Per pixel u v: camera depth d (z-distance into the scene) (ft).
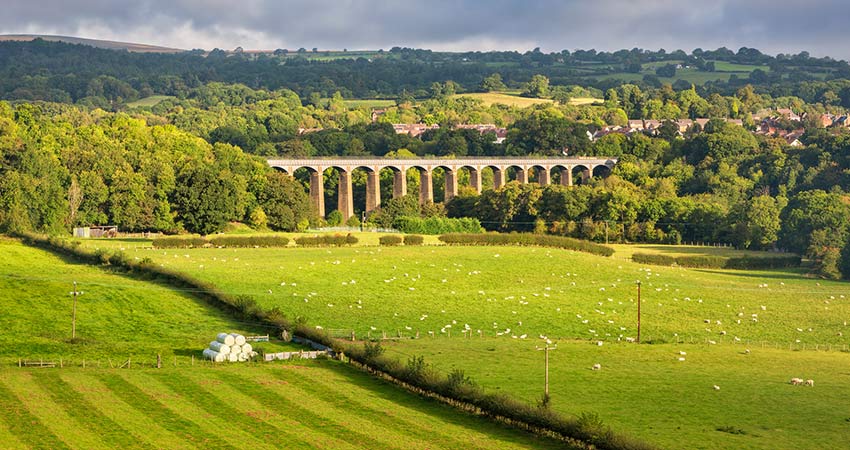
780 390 308.60
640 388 305.94
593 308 467.52
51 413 258.98
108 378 294.05
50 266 467.11
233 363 318.65
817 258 634.43
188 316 388.37
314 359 326.65
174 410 266.77
